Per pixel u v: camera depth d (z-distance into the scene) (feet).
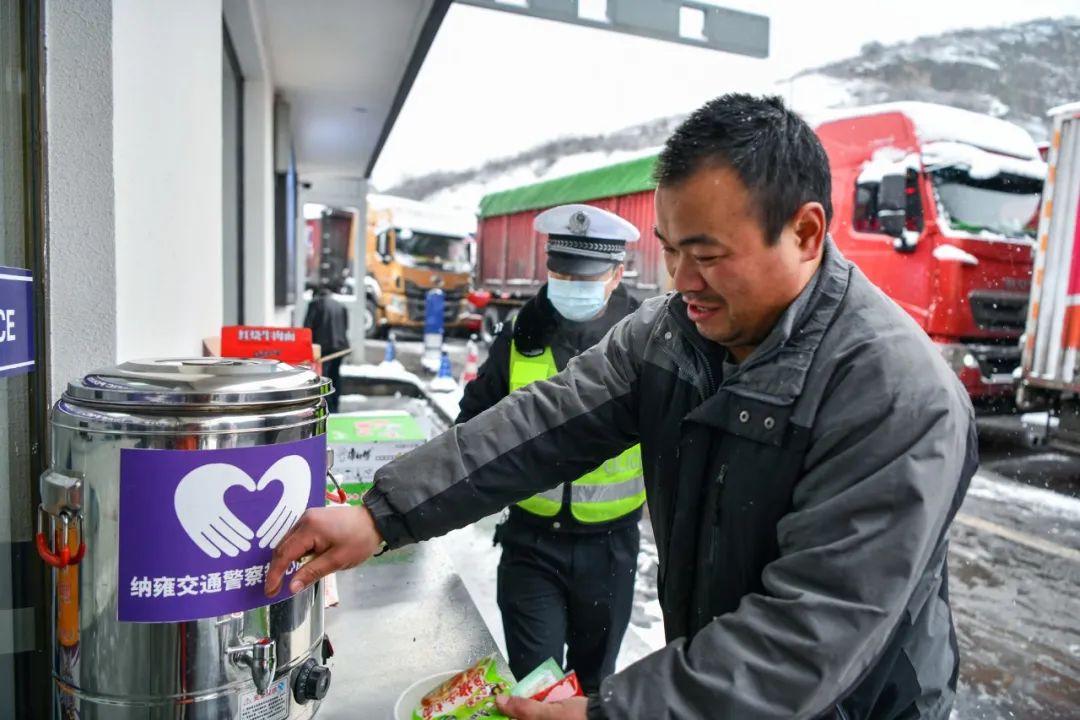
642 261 31.55
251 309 17.67
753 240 2.75
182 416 2.93
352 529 3.39
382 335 57.77
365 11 15.21
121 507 2.91
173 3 6.41
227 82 15.67
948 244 21.61
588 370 3.99
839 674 2.51
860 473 2.72
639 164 32.04
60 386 4.70
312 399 3.37
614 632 6.64
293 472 3.22
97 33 4.60
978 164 22.25
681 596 3.51
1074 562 13.55
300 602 3.36
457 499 3.68
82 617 3.02
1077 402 19.86
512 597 6.41
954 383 2.88
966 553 13.93
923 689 3.14
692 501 3.34
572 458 3.94
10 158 4.18
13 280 4.00
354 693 4.86
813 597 2.59
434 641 5.64
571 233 6.28
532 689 3.63
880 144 23.20
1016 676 9.66
